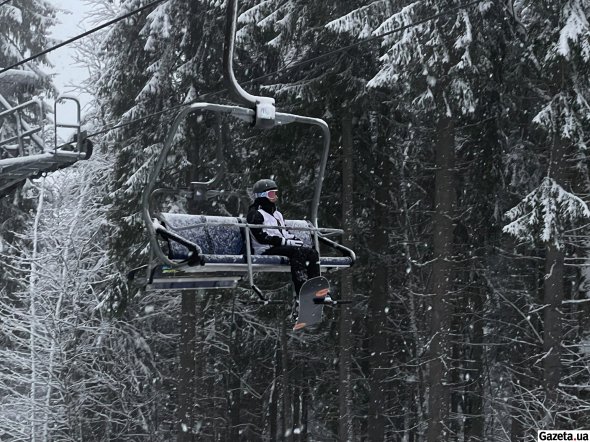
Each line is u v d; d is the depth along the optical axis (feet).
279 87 64.08
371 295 79.82
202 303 87.76
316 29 64.44
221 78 70.28
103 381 79.15
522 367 74.90
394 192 81.41
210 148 74.79
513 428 77.05
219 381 102.73
